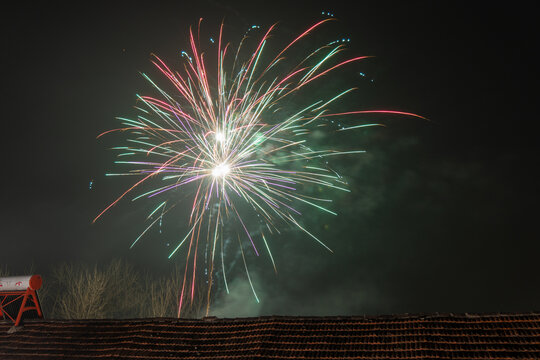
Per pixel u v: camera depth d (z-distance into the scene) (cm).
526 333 1597
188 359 1741
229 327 1864
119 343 1880
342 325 1766
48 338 1977
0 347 1972
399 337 1667
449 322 1691
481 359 1530
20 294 2123
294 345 1706
